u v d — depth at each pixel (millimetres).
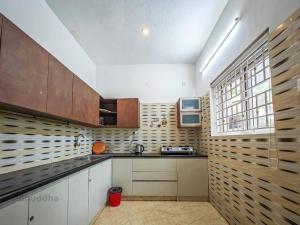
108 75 4176
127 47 3420
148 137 3945
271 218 1498
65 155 2680
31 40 1498
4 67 1217
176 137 3928
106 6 2363
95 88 4121
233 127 2447
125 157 3307
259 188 1674
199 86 3801
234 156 2189
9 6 1695
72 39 3021
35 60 1543
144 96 4102
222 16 2514
